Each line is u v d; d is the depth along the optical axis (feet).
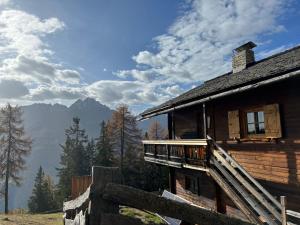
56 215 68.28
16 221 48.14
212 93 38.06
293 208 33.42
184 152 45.16
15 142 131.23
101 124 192.34
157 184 148.15
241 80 34.60
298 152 32.89
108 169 10.07
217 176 36.83
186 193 58.85
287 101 34.55
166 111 52.47
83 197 13.21
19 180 132.98
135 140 168.45
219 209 42.29
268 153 37.35
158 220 54.29
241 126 42.19
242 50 53.98
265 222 28.22
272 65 36.78
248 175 31.24
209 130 50.47
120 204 9.87
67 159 193.77
